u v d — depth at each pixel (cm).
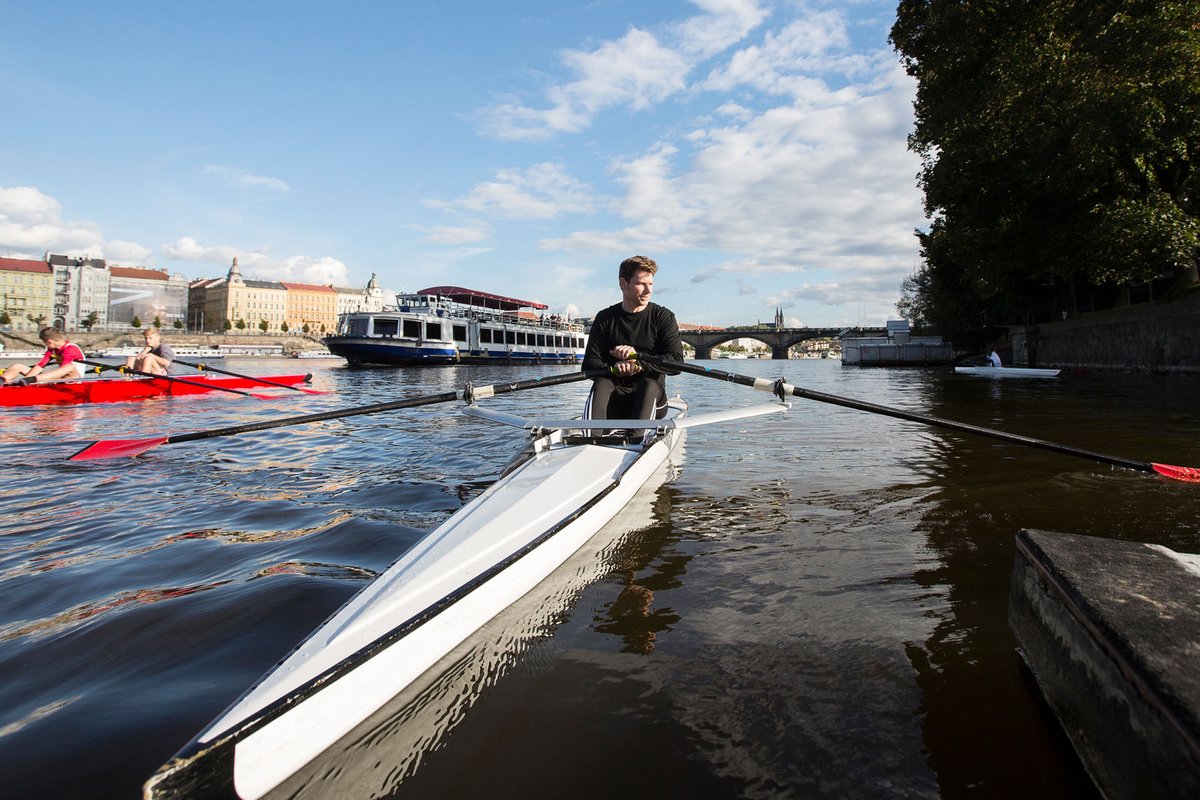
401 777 146
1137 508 370
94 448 505
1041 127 1630
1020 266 1905
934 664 195
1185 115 1351
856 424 827
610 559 293
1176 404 983
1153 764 107
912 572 274
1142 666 113
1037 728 161
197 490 442
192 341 8919
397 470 516
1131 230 1421
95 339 8025
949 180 1961
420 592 205
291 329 13038
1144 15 1390
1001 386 1636
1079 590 144
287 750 147
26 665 198
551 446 414
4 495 429
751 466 527
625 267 516
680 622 227
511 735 162
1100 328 2122
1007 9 1758
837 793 140
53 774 146
